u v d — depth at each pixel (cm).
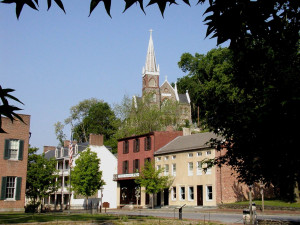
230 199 3891
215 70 5612
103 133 8381
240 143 828
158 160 4678
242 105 823
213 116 920
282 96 625
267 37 541
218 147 991
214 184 3869
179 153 4378
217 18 454
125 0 377
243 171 920
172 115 6756
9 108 394
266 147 707
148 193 4428
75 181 4175
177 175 4362
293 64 712
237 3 448
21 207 3319
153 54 9225
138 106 6600
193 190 4131
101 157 5616
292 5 546
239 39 496
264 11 472
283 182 743
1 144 3294
